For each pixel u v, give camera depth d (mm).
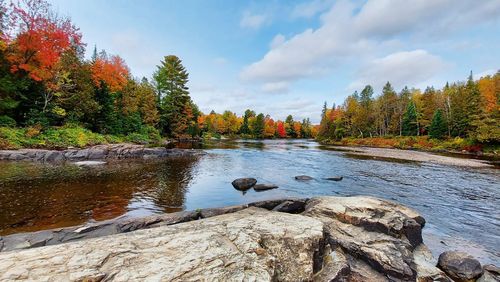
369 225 6789
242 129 107938
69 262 3691
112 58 42094
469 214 10086
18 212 7934
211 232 5031
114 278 3357
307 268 4711
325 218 7258
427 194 13008
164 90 51594
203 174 15773
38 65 24609
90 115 30984
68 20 26922
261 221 5898
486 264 6293
